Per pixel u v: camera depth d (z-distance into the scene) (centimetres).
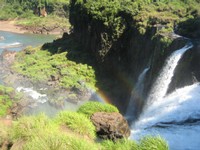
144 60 5744
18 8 19675
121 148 1777
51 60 8419
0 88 6612
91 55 8019
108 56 7169
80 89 6862
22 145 1734
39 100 6694
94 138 2106
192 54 4188
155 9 6644
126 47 6775
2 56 9662
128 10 6706
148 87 5150
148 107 4728
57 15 18738
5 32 16025
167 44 4750
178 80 4294
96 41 7519
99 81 7175
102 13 7144
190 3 6588
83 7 8038
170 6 6531
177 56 4381
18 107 5944
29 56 9225
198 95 3831
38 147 1553
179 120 3566
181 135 3061
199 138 2983
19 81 7675
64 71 7556
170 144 2881
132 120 5181
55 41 10056
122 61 6844
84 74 7419
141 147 1670
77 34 9131
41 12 18925
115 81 7031
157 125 3631
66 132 1895
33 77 7656
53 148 1551
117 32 6875
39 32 16088
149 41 5616
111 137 2350
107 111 2598
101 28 7194
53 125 1930
